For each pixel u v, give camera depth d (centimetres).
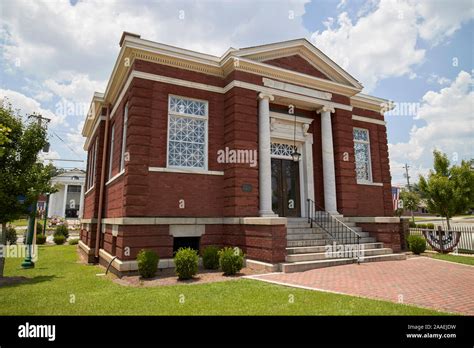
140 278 921
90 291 766
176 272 906
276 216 1210
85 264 1378
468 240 1766
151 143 1109
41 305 629
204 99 1239
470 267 1057
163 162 1122
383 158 1759
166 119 1152
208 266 1052
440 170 2166
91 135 2019
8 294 741
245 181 1166
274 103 1402
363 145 1733
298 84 1376
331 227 1318
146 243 1027
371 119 1764
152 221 1044
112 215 1259
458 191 1983
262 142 1248
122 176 1130
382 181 1734
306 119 1470
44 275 1070
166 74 1174
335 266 1051
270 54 1327
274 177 1408
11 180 1028
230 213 1158
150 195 1076
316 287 748
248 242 1076
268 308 575
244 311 559
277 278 860
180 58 1185
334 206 1382
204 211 1166
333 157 1448
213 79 1273
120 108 1305
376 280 827
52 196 5831
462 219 5394
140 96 1105
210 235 1161
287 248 1065
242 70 1242
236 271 951
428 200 2131
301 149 1484
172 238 1080
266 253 1002
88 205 1872
